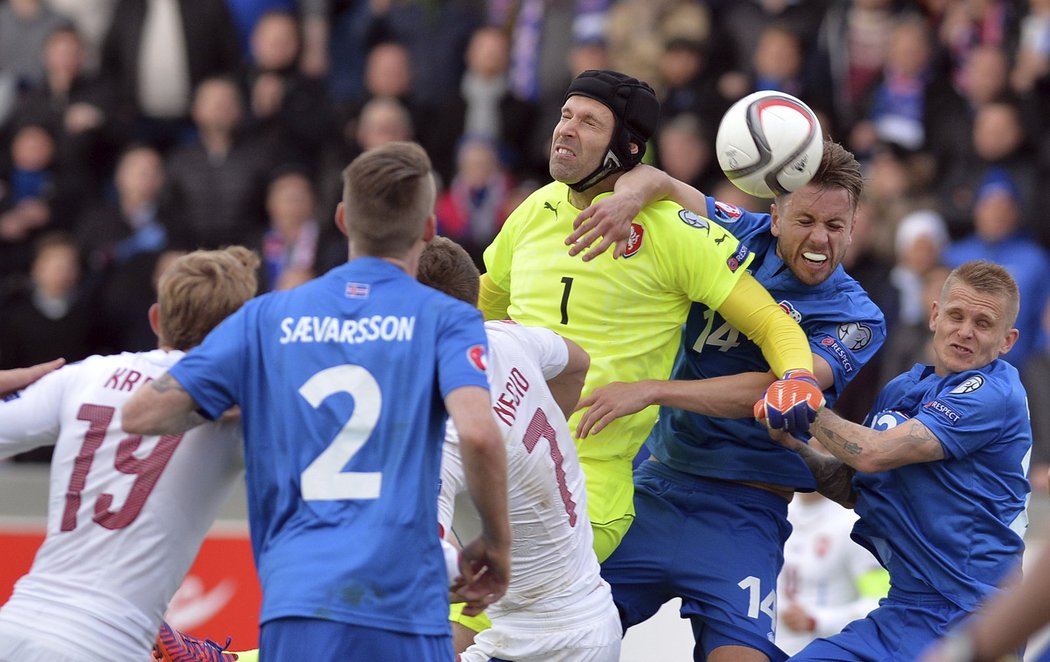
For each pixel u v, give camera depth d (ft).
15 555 81.66
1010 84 110.22
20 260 114.21
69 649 45.09
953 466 54.60
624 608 59.21
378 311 42.83
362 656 40.93
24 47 126.41
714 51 115.34
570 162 54.60
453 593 43.60
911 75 113.60
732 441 58.44
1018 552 55.36
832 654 55.21
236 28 125.08
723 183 103.30
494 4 128.16
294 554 41.63
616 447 55.72
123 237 111.96
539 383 50.49
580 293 55.31
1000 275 55.11
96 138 120.26
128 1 124.47
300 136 116.47
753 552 58.23
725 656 56.70
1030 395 91.76
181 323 47.52
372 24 124.77
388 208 43.24
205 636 80.07
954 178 106.83
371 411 42.11
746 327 55.16
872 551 57.67
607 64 115.96
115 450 46.37
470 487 41.11
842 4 119.24
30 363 103.40
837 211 55.47
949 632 54.29
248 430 43.19
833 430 53.93
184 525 46.50
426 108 117.80
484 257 59.93
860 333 57.36
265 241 110.01
